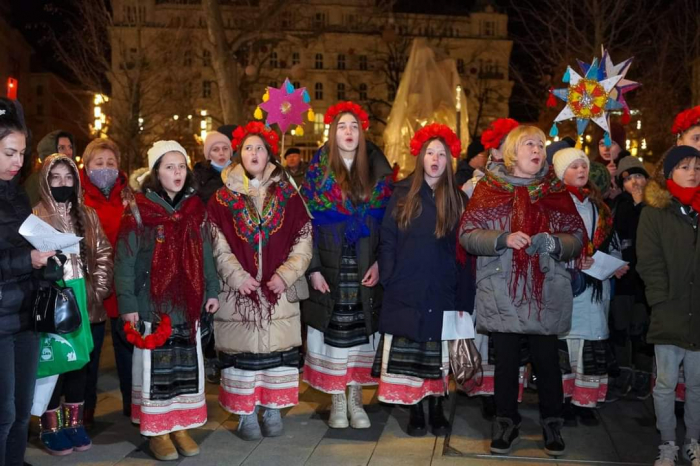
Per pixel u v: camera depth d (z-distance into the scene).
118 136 18.91
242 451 4.56
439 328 4.65
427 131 4.77
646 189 4.38
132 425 5.10
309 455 4.48
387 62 37.97
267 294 4.64
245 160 4.72
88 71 19.78
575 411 5.20
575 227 4.49
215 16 12.88
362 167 4.98
